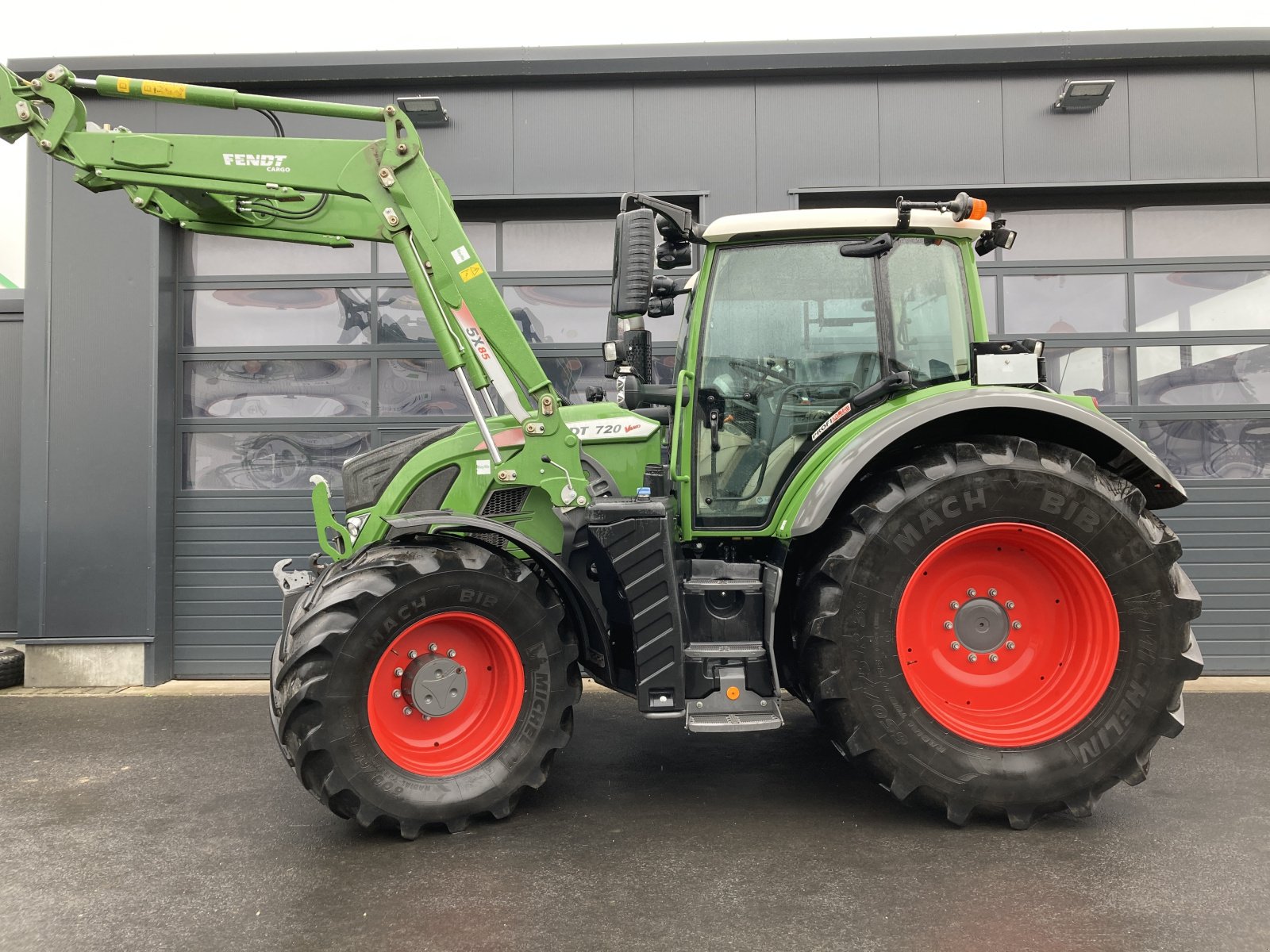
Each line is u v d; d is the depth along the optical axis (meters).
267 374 5.45
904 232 3.10
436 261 3.04
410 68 5.23
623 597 2.88
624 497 3.23
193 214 3.33
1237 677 5.10
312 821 2.81
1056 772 2.62
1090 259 5.37
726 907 2.15
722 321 3.14
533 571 2.88
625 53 5.23
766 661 2.79
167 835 2.71
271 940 2.01
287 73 5.23
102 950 1.98
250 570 5.35
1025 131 5.24
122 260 5.17
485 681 2.81
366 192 3.03
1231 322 5.32
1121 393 5.35
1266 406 5.23
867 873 2.34
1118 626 2.66
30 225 5.15
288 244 5.46
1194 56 5.10
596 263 5.50
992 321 5.39
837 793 3.04
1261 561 5.16
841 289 3.13
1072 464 2.71
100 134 2.97
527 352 3.10
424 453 3.20
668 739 3.81
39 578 5.11
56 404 5.14
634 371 3.32
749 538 3.17
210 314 5.45
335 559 3.45
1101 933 2.00
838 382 3.12
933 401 2.81
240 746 3.79
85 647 5.12
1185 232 5.35
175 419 5.38
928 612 2.77
